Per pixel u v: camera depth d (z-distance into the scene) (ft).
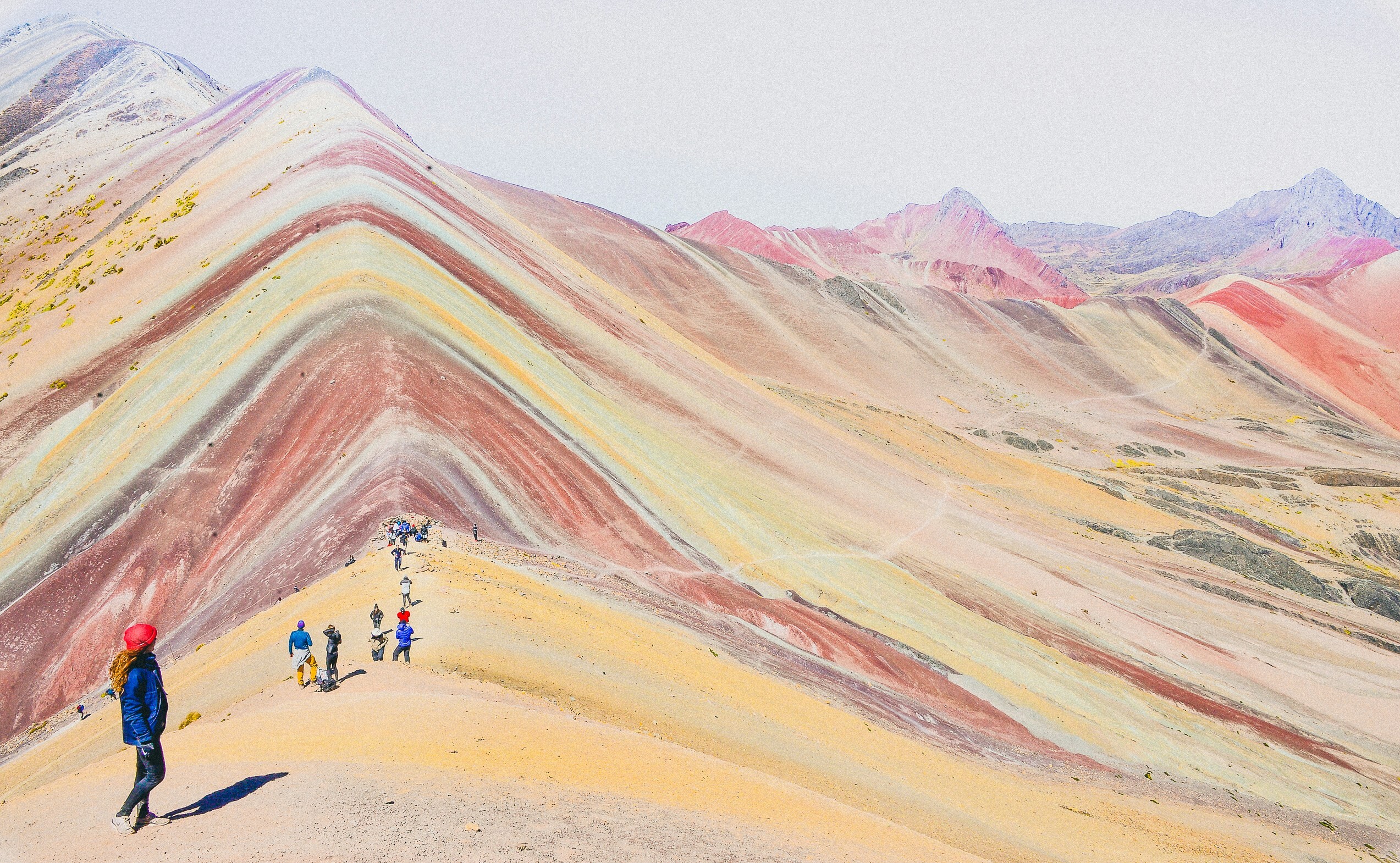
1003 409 454.40
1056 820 89.10
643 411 221.66
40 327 231.30
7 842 27.58
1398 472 425.69
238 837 27.25
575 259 427.33
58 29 638.94
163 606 120.26
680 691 81.76
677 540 158.10
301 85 426.10
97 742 82.58
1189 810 113.50
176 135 437.17
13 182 401.08
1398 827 132.26
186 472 142.31
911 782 83.82
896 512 232.53
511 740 45.11
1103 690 157.69
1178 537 283.59
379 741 41.22
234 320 187.62
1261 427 485.15
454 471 136.67
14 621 119.14
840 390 417.69
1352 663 212.23
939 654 148.77
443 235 250.78
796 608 147.02
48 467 160.15
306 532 118.62
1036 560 230.07
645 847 32.68
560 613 91.66
